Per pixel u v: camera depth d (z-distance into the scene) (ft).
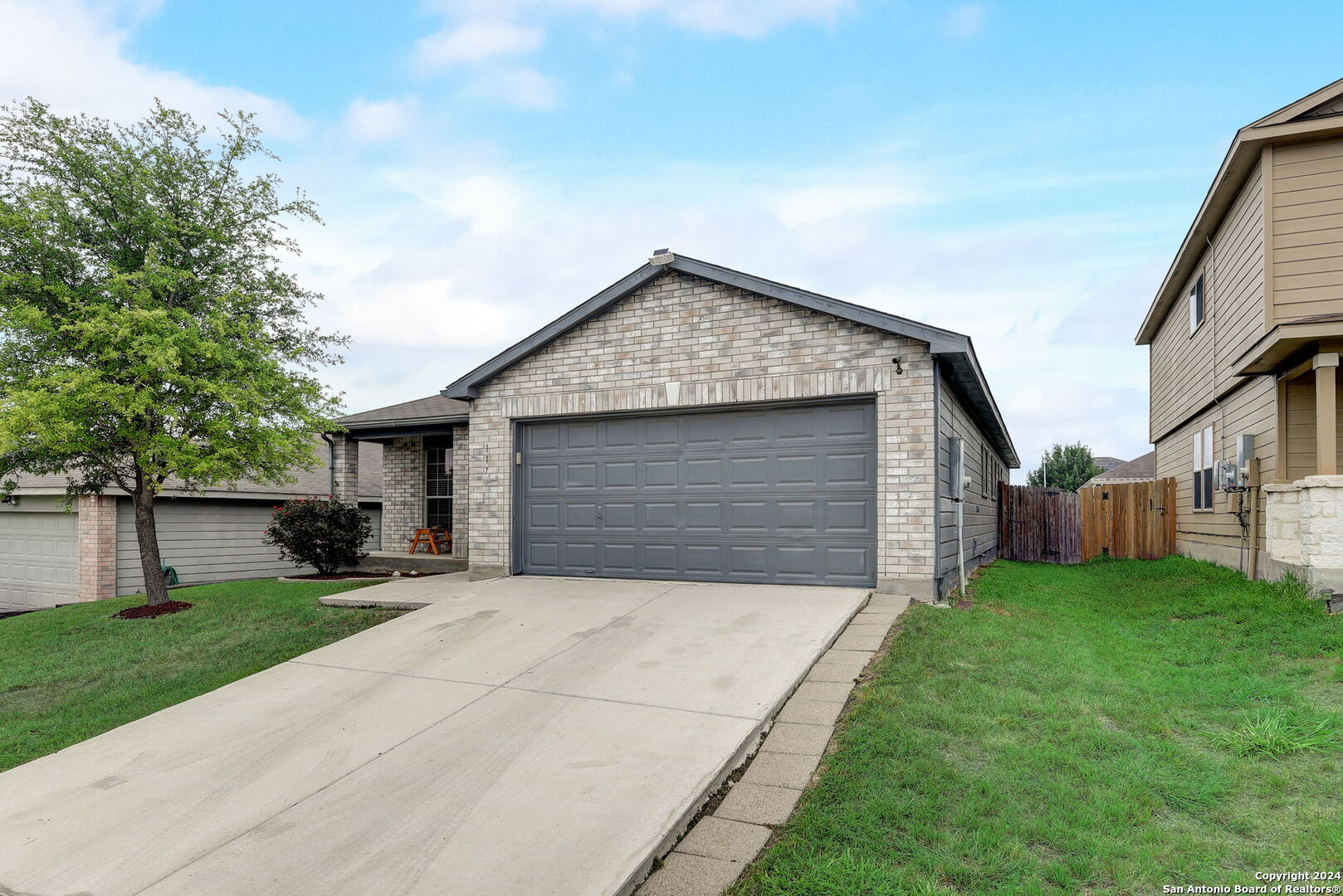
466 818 11.96
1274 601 25.34
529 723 15.98
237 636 28.27
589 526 33.78
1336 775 12.84
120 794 13.57
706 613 24.57
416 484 51.78
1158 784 12.67
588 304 32.91
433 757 14.49
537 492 35.04
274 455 34.09
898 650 20.25
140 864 11.03
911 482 27.37
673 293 31.96
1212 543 40.83
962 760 13.78
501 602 27.86
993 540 54.70
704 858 10.96
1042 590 33.71
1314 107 29.25
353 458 50.19
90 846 11.68
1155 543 50.16
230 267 34.96
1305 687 17.54
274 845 11.43
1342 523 24.71
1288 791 12.46
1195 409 43.78
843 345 28.66
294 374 36.19
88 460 33.01
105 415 30.78
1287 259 29.76
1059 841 10.92
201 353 31.22
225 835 11.81
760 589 28.60
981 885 9.89
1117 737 14.60
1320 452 25.62
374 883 10.21
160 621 31.32
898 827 11.44
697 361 31.24
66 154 30.83
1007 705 16.28
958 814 11.66
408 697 18.17
